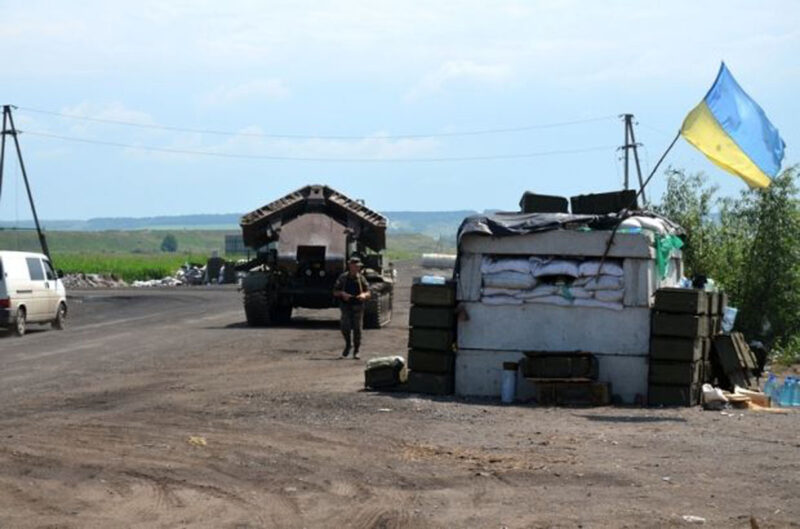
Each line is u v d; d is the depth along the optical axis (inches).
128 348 1015.0
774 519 357.1
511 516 360.8
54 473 424.2
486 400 654.5
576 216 671.8
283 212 1353.3
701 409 625.6
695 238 1118.4
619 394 649.0
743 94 663.1
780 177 1071.6
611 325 650.8
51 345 1061.1
